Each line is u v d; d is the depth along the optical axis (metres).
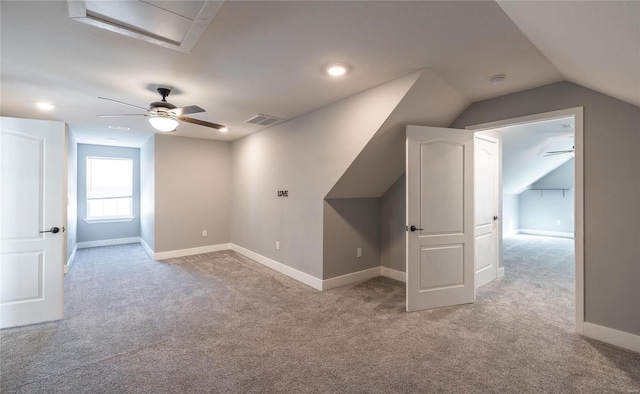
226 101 3.45
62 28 1.91
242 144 5.71
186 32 1.84
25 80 2.80
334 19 1.81
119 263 5.11
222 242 6.15
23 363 2.17
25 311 2.80
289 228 4.37
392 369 2.10
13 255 2.78
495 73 2.60
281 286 3.92
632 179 2.34
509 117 3.07
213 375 2.03
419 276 3.13
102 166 6.73
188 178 5.72
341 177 3.50
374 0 1.62
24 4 1.65
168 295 3.58
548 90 2.80
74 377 2.00
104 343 2.46
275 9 1.71
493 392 1.86
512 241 7.46
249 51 2.23
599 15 1.24
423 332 2.64
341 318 2.93
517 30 1.93
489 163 4.18
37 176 2.88
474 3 1.65
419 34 1.99
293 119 4.22
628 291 2.37
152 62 2.42
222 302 3.36
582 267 2.57
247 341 2.49
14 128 2.80
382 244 4.46
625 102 2.36
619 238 2.40
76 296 3.55
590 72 2.08
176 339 2.53
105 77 2.73
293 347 2.39
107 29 1.80
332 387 1.91
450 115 3.40
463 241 3.32
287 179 4.39
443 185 3.23
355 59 2.37
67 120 4.36
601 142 2.48
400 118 3.03
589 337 2.54
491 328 2.71
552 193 8.38
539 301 3.38
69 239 4.99
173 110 2.95
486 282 4.06
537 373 2.05
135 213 7.01
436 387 1.91
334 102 3.49
